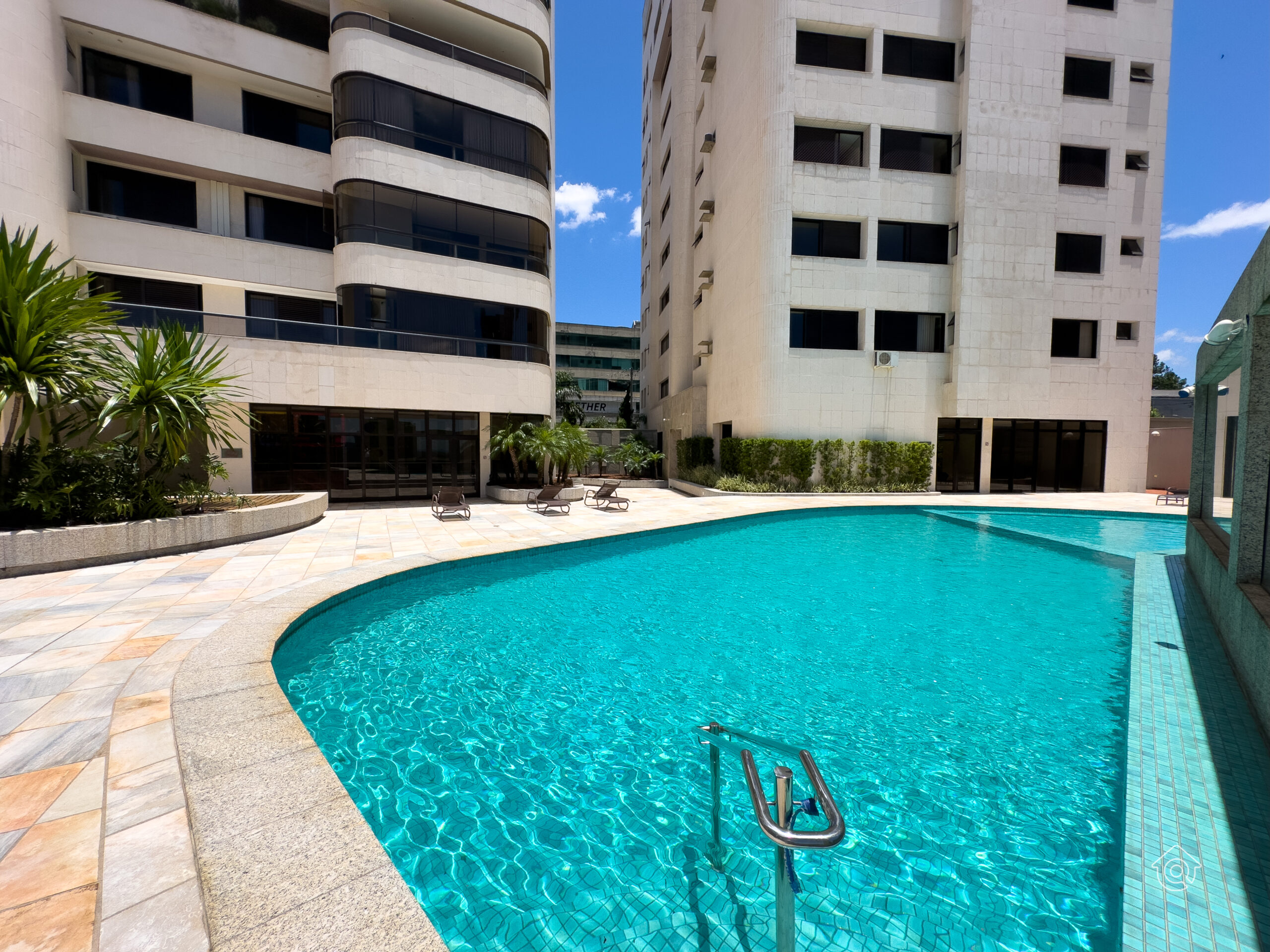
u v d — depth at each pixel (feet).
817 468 63.05
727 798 11.57
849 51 62.54
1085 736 13.88
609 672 17.80
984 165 61.98
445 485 58.85
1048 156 62.95
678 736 14.05
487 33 60.75
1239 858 8.69
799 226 63.10
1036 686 16.85
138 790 9.32
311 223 58.85
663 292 117.80
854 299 62.95
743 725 14.52
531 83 60.64
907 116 62.54
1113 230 64.85
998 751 13.25
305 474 52.11
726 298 75.31
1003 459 66.90
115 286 51.13
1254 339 15.43
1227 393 59.36
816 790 6.47
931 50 63.10
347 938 6.39
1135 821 9.53
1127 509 51.65
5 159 42.11
